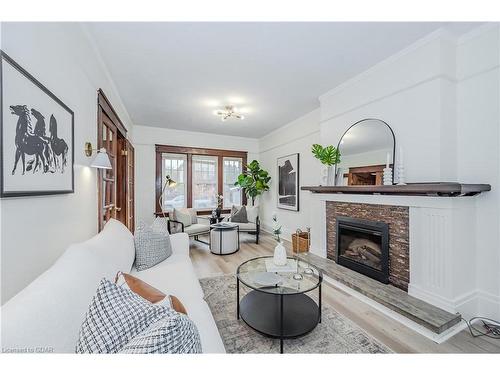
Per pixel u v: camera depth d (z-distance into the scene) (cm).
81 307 86
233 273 297
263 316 182
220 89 313
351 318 193
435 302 192
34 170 107
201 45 216
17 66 94
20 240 100
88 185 190
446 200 185
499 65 184
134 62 244
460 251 188
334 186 287
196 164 550
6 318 63
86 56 188
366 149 265
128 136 417
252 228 460
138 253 200
